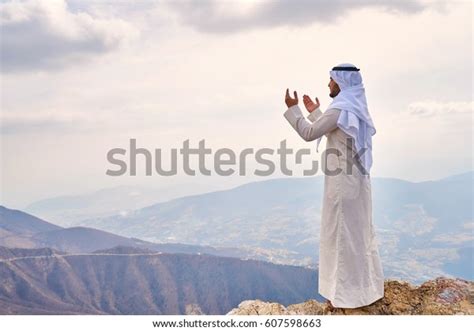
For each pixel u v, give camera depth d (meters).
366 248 2.99
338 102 2.92
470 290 3.32
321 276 3.11
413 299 3.23
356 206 2.95
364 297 2.97
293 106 3.04
